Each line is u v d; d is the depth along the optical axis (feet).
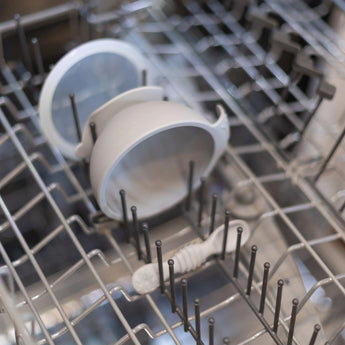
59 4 2.50
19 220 2.16
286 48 1.90
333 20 2.43
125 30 2.49
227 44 2.48
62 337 1.71
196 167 1.87
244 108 2.26
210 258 1.77
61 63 1.79
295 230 1.78
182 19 2.64
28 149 2.27
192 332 1.59
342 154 2.13
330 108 2.24
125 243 1.92
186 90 2.39
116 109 1.70
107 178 1.59
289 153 2.16
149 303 1.72
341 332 1.70
